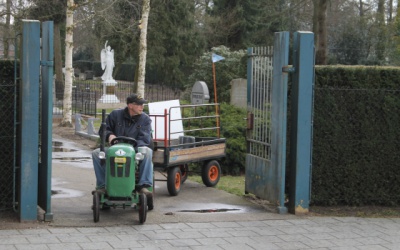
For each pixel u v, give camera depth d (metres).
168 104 10.59
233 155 13.05
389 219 8.48
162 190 10.12
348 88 8.77
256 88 9.24
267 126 8.89
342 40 34.09
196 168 12.21
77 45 48.91
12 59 7.37
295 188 8.43
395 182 9.12
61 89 35.09
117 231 7.04
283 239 7.15
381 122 8.93
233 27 40.84
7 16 27.14
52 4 28.77
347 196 8.95
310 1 30.25
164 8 38.81
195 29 41.50
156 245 6.55
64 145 17.86
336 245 7.02
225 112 14.80
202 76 23.83
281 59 8.33
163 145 9.50
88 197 9.17
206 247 6.61
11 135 7.39
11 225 7.07
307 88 8.31
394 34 31.44
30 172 7.20
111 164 7.25
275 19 38.44
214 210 8.61
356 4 40.94
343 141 8.80
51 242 6.43
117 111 7.91
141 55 22.67
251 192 9.45
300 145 8.36
